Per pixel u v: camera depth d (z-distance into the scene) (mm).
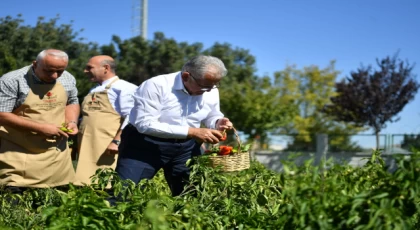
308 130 32406
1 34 32812
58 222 3061
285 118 24750
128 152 5129
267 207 4504
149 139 5059
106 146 7082
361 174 3523
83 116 7227
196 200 3934
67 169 6484
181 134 4980
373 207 2768
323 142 23016
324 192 2914
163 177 6141
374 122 30703
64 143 6461
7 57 27531
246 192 4461
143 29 35875
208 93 5289
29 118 6121
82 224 3066
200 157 4734
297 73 35188
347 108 30984
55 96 6238
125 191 4172
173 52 35625
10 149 6180
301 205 2834
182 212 3520
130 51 35438
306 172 2971
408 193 2848
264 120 24062
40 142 6211
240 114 24109
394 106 30594
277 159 22500
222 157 4984
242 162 5074
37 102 6129
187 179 5254
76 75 29562
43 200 4938
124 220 3443
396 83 30391
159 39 37062
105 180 4406
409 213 2895
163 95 4992
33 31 33719
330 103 34094
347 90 30891
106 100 7133
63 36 35375
